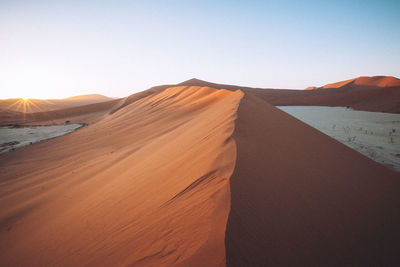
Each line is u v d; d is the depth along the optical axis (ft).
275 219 6.63
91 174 26.76
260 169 9.80
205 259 4.91
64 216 15.08
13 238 14.73
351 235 7.13
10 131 114.42
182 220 7.06
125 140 52.21
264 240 5.59
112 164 28.63
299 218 7.13
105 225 10.69
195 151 14.79
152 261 5.95
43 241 12.06
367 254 6.45
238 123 17.07
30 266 9.86
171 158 17.25
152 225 7.97
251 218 6.24
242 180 8.23
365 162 16.94
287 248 5.60
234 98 36.81
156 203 9.96
